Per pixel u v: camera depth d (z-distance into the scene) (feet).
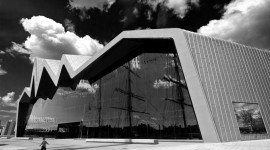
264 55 95.35
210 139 58.59
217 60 73.46
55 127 143.64
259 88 81.05
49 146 70.18
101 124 104.73
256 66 86.43
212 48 74.69
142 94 84.94
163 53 81.56
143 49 89.20
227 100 68.03
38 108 176.35
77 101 128.67
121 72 98.73
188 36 71.00
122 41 83.87
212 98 64.90
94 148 54.80
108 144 70.03
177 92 72.84
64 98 142.20
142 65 87.81
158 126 75.97
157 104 78.38
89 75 120.06
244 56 84.28
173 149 41.09
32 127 176.55
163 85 78.28
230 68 75.66
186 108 68.90
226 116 64.75
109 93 104.42
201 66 68.03
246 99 73.67
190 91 65.26
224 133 61.05
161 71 80.23
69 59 119.03
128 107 90.33
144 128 80.69
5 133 283.38
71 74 113.80
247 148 39.17
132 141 71.15
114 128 95.40
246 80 78.23
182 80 72.23
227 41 82.23
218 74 70.74
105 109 104.58
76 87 132.57
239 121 67.10
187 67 66.90
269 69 92.12
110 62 105.29
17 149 61.93
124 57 98.63
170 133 71.82
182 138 67.82
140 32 77.61
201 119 61.52
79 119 122.62
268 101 81.15
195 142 60.75
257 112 74.38
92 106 115.03
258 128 71.10
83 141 96.22
